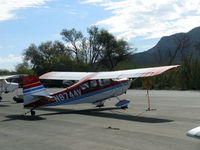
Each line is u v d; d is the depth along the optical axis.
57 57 58.09
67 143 7.88
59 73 17.02
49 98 12.91
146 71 12.28
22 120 12.02
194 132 6.31
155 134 8.81
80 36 69.88
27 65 76.31
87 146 7.53
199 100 19.70
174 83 34.72
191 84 33.00
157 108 15.61
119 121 11.41
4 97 26.81
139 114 13.43
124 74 13.08
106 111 14.73
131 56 68.81
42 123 11.18
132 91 30.80
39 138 8.54
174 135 8.65
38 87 13.05
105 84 15.23
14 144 7.86
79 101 14.43
